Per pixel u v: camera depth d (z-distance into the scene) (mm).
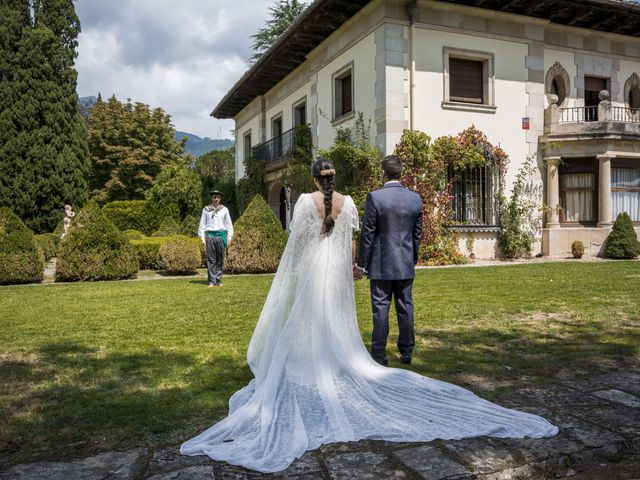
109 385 3357
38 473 2139
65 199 21016
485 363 3838
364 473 2141
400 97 13164
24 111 20297
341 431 2508
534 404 2967
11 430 2605
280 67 18531
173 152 38000
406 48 13234
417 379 3203
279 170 19828
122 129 34656
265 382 2922
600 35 15625
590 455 2342
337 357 3119
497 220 14281
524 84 14586
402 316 3877
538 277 9312
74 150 21703
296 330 3100
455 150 13453
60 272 10133
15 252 9758
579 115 15492
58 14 21531
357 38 14219
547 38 14945
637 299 6672
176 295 7750
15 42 20453
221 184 26891
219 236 9109
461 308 6156
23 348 4375
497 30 14164
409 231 3881
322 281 3217
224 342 4594
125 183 35188
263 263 11547
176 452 2361
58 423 2697
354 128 14406
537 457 2283
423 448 2375
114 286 9094
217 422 2719
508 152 14398
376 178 13164
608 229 14602
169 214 24234
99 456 2311
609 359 3932
